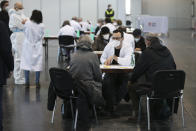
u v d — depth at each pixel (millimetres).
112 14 17250
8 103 6246
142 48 8094
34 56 7523
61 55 11680
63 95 4914
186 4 28828
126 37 7242
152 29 11453
